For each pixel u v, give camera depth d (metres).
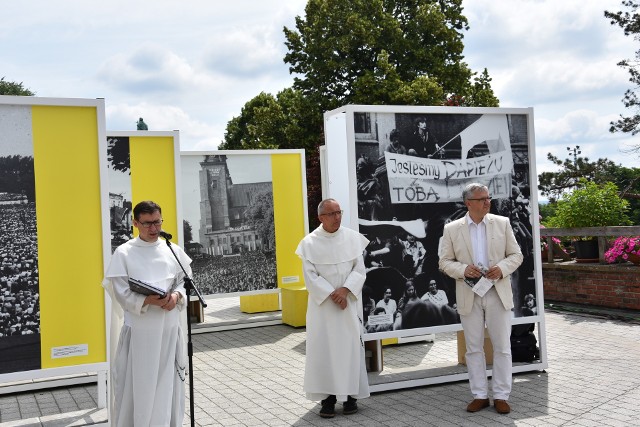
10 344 6.23
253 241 13.34
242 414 6.93
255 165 13.41
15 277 6.26
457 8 34.28
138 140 11.36
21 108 6.32
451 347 10.13
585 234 13.12
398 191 7.77
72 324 6.41
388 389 7.65
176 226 11.45
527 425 6.18
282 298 13.02
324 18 32.47
